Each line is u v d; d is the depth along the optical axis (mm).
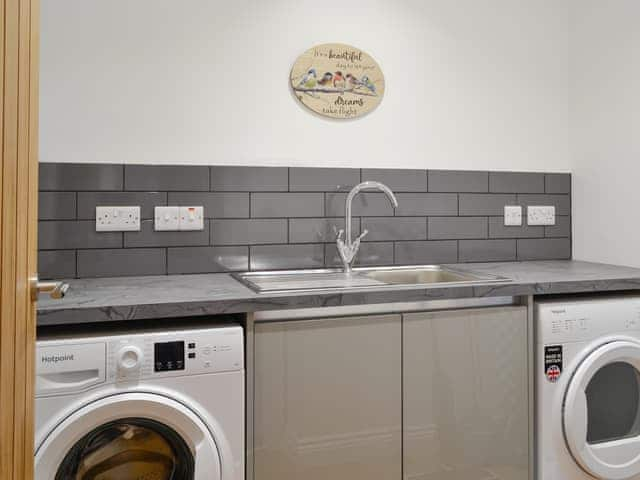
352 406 1622
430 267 2295
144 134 2004
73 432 1310
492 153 2445
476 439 1759
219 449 1435
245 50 2115
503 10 2451
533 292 1796
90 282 1829
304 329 1573
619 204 2281
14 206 799
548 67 2531
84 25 1938
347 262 2133
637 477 1946
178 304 1447
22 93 842
